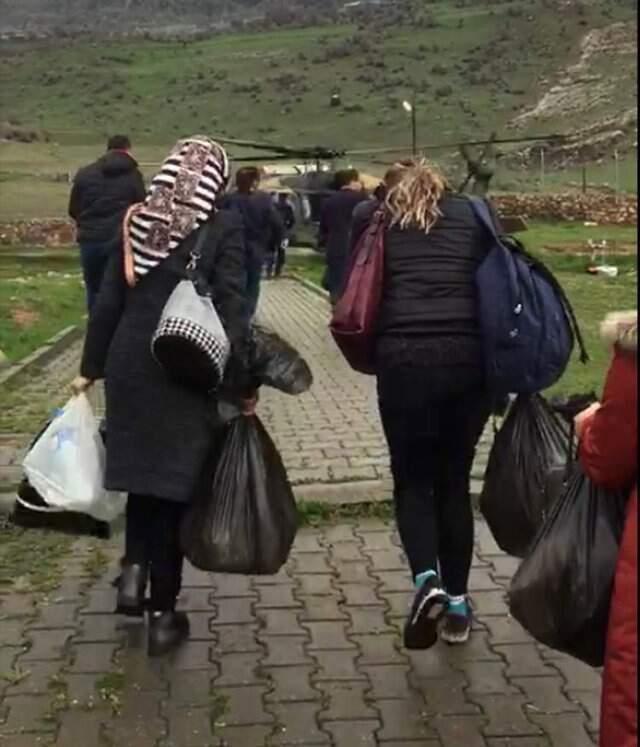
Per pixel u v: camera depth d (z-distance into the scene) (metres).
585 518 3.76
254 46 154.88
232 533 4.86
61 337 15.62
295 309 20.64
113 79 139.00
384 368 4.83
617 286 24.19
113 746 4.35
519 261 4.84
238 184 12.97
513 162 86.00
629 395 3.22
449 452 5.05
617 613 3.18
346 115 120.44
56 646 5.23
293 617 5.55
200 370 4.76
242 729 4.47
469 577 5.98
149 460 4.83
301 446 8.62
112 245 5.08
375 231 4.92
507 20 146.38
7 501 6.92
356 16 169.12
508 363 4.73
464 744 4.36
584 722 4.52
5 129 101.62
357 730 4.46
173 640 5.09
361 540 6.59
